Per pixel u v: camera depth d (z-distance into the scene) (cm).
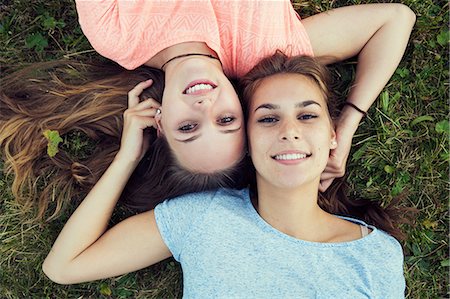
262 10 99
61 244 98
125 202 108
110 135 108
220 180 98
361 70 105
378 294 95
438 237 111
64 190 108
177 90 93
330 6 110
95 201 99
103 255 98
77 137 109
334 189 108
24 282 109
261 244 96
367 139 110
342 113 104
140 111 100
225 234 96
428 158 110
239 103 93
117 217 110
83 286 110
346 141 103
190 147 92
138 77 106
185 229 97
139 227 99
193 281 96
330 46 105
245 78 97
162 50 98
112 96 106
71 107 107
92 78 108
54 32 109
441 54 110
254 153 92
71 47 110
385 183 111
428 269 111
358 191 111
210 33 97
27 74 107
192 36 97
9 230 109
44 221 109
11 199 109
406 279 111
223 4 98
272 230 97
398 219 109
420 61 110
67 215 110
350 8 106
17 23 109
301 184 90
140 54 99
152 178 104
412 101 110
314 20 105
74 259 98
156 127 100
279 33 100
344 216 109
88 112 105
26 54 109
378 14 104
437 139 110
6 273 109
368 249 97
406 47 110
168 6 97
